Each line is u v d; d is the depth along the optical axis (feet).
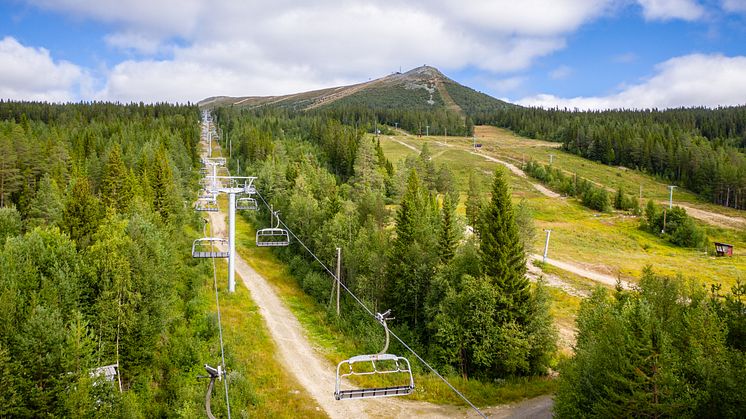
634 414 81.35
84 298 122.31
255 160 471.21
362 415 114.32
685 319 91.56
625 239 374.63
